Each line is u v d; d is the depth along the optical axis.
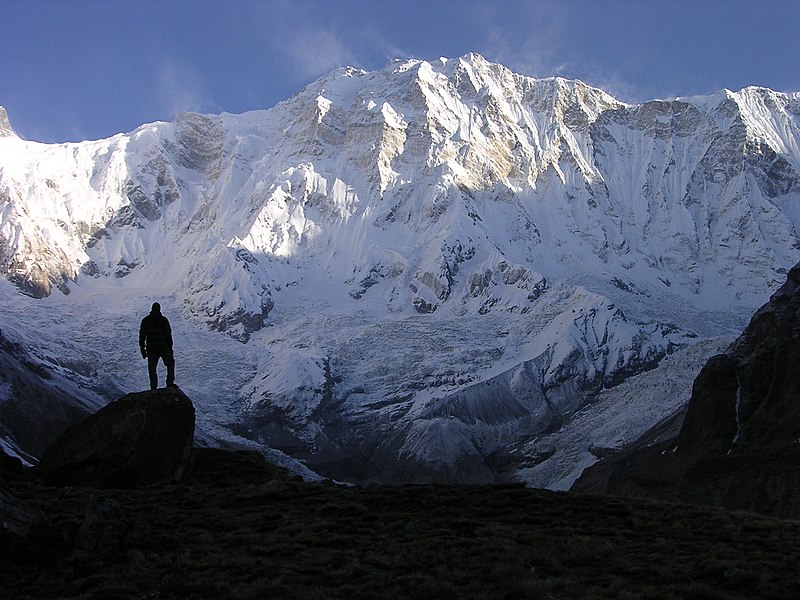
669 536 46.62
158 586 38.44
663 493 169.75
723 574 39.78
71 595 37.75
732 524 49.25
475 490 55.31
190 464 59.50
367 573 39.78
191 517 48.06
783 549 44.22
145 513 48.94
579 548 42.81
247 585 38.22
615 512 51.12
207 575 39.34
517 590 37.72
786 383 188.62
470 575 39.47
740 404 191.62
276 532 45.88
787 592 38.44
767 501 148.12
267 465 64.12
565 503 52.88
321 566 40.69
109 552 41.75
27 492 51.66
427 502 51.97
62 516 45.34
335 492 54.41
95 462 56.09
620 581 38.88
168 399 58.06
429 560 41.34
